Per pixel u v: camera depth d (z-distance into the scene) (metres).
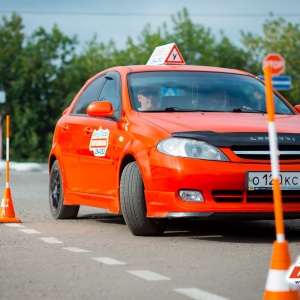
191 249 16.67
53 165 23.67
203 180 17.52
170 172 17.73
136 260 15.18
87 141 21.23
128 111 19.80
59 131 23.36
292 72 140.00
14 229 20.64
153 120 18.95
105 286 12.55
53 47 141.88
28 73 139.50
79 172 21.73
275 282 10.82
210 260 15.11
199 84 20.78
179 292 11.98
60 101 141.25
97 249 16.77
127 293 11.98
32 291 12.27
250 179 17.48
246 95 20.78
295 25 141.12
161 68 21.38
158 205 18.00
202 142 17.72
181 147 17.78
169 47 25.59
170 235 19.09
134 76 20.91
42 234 19.52
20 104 139.25
